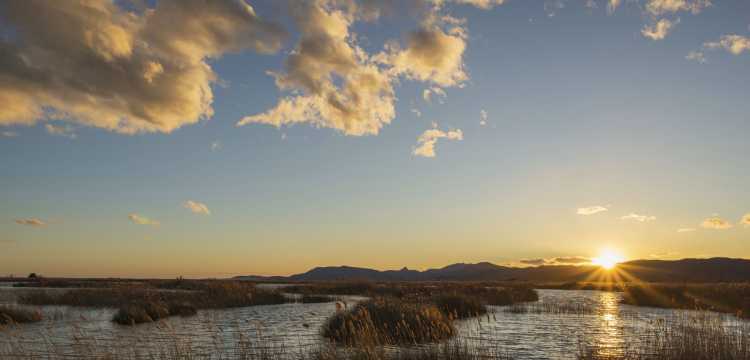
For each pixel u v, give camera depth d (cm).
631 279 17838
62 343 2150
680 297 4641
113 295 4444
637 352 1888
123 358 1792
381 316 2305
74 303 4203
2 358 1811
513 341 2284
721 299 4266
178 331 2608
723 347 1598
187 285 6906
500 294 5212
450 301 3566
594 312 3784
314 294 6419
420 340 2078
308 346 2095
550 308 4016
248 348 1927
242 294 4794
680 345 1686
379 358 1628
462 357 1714
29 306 3925
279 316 3525
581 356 1834
